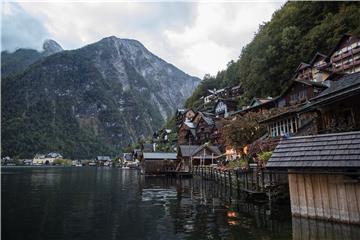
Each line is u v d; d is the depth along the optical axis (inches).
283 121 1375.5
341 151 602.2
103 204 1064.8
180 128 4008.4
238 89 4392.2
